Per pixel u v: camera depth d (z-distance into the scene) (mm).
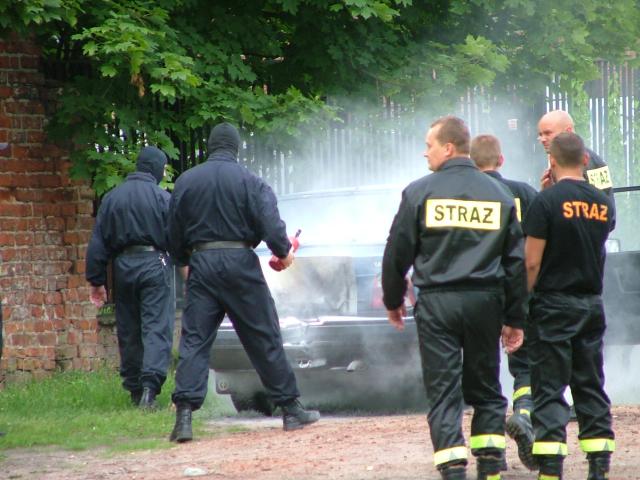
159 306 24438
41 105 29969
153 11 29719
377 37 33469
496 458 14500
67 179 30234
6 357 29234
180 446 19625
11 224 29500
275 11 33281
